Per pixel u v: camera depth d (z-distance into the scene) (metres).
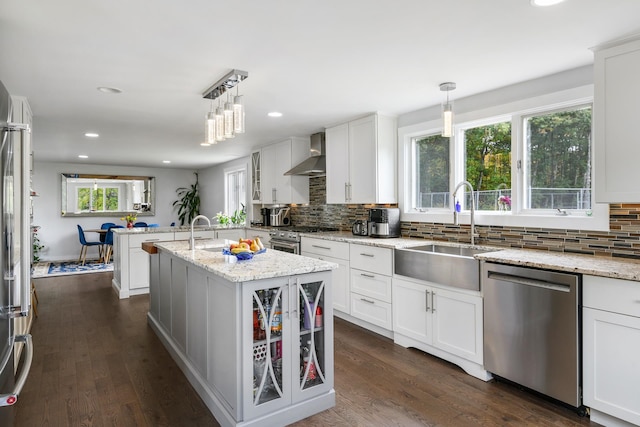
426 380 2.68
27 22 2.02
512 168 3.20
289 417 2.18
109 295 5.23
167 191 9.91
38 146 6.16
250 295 2.06
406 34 2.22
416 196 4.14
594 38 2.28
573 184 2.88
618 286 2.00
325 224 5.51
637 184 2.21
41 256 8.49
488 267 2.61
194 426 2.17
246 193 7.54
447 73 2.88
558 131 2.97
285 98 3.51
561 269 2.21
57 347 3.35
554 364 2.25
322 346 2.37
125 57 2.52
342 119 4.34
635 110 2.22
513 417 2.21
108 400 2.45
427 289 3.07
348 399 2.44
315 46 2.38
